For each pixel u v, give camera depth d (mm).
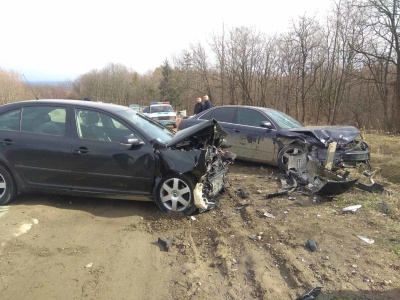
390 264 3373
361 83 23406
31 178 4926
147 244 3916
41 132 4945
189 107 49094
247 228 4340
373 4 20016
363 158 6723
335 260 3471
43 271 3281
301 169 6273
